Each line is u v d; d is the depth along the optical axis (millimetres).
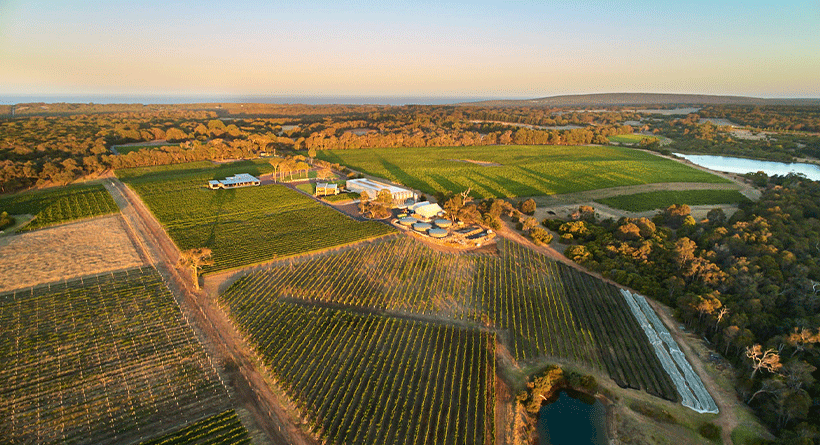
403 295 88188
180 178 175625
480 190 171750
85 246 106000
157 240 111875
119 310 78812
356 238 115250
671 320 82562
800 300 79125
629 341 75438
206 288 88250
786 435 52719
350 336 73375
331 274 95812
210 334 73000
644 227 117812
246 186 166625
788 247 103000
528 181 187625
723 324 74875
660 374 67062
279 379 62625
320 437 53031
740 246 100375
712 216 129625
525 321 80750
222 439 52094
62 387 59781
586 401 61719
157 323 75312
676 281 88750
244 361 66625
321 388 61219
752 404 61562
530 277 98438
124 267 95875
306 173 193375
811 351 65688
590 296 90750
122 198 146750
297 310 80875
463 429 55062
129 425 53812
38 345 68438
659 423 57500
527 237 123500
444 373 65312
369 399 59312
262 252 105000
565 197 164875
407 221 128250
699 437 55406
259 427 54281
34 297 81875
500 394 62000
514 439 54094
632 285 93812
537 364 68750
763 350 66500
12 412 55375
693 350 73750
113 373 62906
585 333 77125
